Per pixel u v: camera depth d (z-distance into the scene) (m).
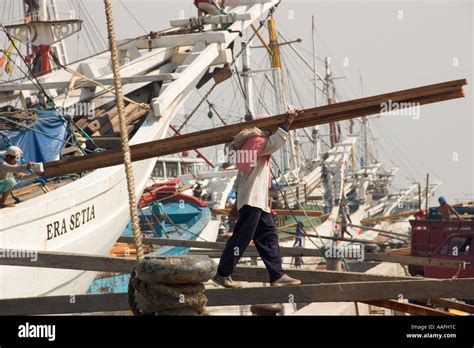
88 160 11.77
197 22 25.61
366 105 9.59
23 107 23.58
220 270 8.22
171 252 26.08
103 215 17.30
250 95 47.56
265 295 7.75
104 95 24.25
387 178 97.88
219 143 10.45
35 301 8.29
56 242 15.05
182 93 22.33
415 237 23.06
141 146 11.04
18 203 14.56
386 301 8.42
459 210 31.95
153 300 5.75
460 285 7.33
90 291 21.55
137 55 25.72
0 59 23.08
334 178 65.31
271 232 8.46
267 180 8.49
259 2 26.88
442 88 9.50
